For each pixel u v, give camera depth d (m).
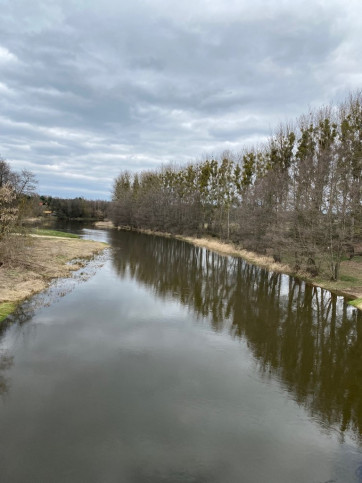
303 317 19.19
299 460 8.00
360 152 29.33
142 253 44.12
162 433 8.68
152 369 12.20
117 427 8.81
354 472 7.68
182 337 15.47
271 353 14.20
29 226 31.17
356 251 35.81
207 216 70.69
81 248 41.19
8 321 15.77
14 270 23.98
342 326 17.84
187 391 10.84
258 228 40.41
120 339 14.73
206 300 22.14
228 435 8.77
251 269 35.31
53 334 14.71
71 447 7.98
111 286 24.08
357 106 32.78
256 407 10.15
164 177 84.69
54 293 20.91
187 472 7.41
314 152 31.67
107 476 7.15
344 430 9.23
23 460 7.49
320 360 13.67
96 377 11.36
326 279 28.47
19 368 11.66
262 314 19.56
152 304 20.36
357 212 27.11
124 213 91.25
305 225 30.42
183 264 37.12
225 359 13.41
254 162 49.12
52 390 10.42
